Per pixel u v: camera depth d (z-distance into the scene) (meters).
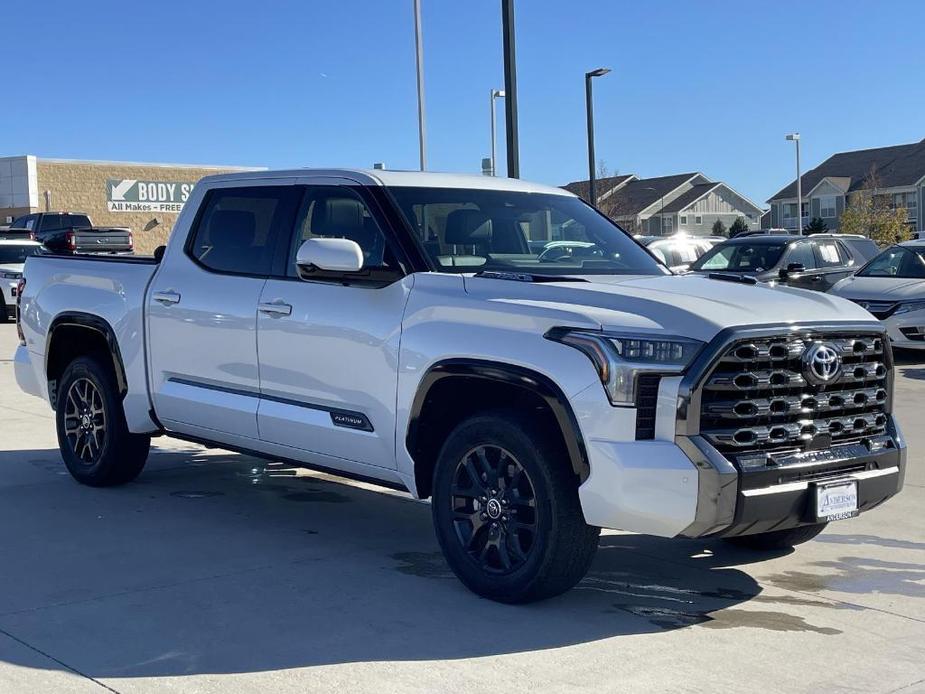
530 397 4.87
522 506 4.86
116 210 46.50
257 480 7.70
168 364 6.57
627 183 83.44
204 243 6.54
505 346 4.80
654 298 4.74
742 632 4.64
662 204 78.50
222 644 4.39
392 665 4.19
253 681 4.02
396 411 5.27
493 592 4.93
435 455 5.34
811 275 16.31
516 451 4.77
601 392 4.49
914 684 4.09
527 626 4.66
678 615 4.86
